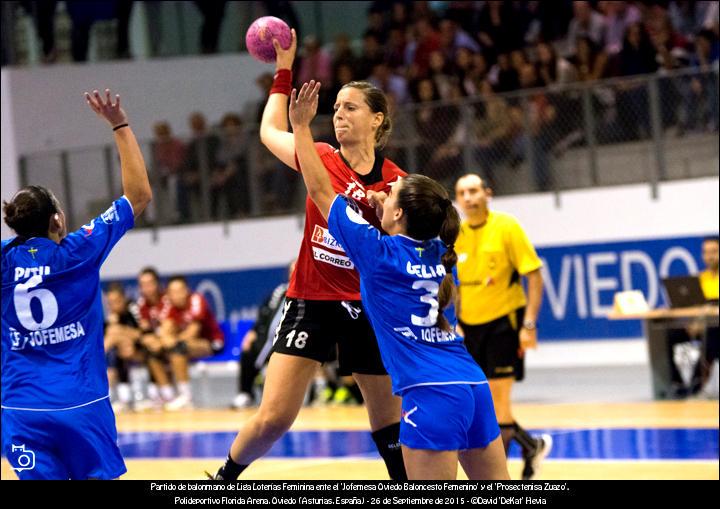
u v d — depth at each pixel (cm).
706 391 2962
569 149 3472
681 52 3650
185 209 3953
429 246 1123
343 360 1317
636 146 3388
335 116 1270
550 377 3544
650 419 2517
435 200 1114
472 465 1142
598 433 2347
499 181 3547
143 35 4406
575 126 3466
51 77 4228
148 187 1259
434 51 4022
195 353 3397
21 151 4141
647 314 2875
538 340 3575
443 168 3575
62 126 4241
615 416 2611
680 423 2417
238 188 3878
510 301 1797
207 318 3431
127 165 1245
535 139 3503
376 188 1279
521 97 3512
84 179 3922
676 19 3834
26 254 1181
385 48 4175
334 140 3656
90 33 4319
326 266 1271
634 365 3559
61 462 1173
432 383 1083
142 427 2945
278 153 1270
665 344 2925
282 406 1279
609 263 3431
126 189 1248
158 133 4116
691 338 2941
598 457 2034
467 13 4141
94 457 1172
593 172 3444
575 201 3453
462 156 3562
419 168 3594
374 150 1302
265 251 3838
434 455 1084
